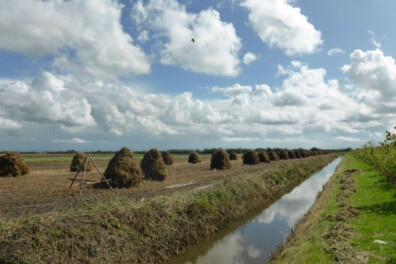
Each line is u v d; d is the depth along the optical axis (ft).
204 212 31.86
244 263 24.32
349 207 30.63
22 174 61.98
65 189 41.83
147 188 43.52
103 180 41.88
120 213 23.81
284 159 157.28
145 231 24.14
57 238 18.62
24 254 16.56
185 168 84.28
